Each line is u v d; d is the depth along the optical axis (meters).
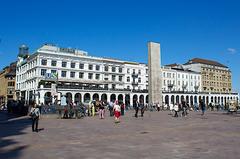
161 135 14.62
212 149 10.40
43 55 74.06
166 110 55.09
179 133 15.48
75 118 29.62
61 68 76.81
